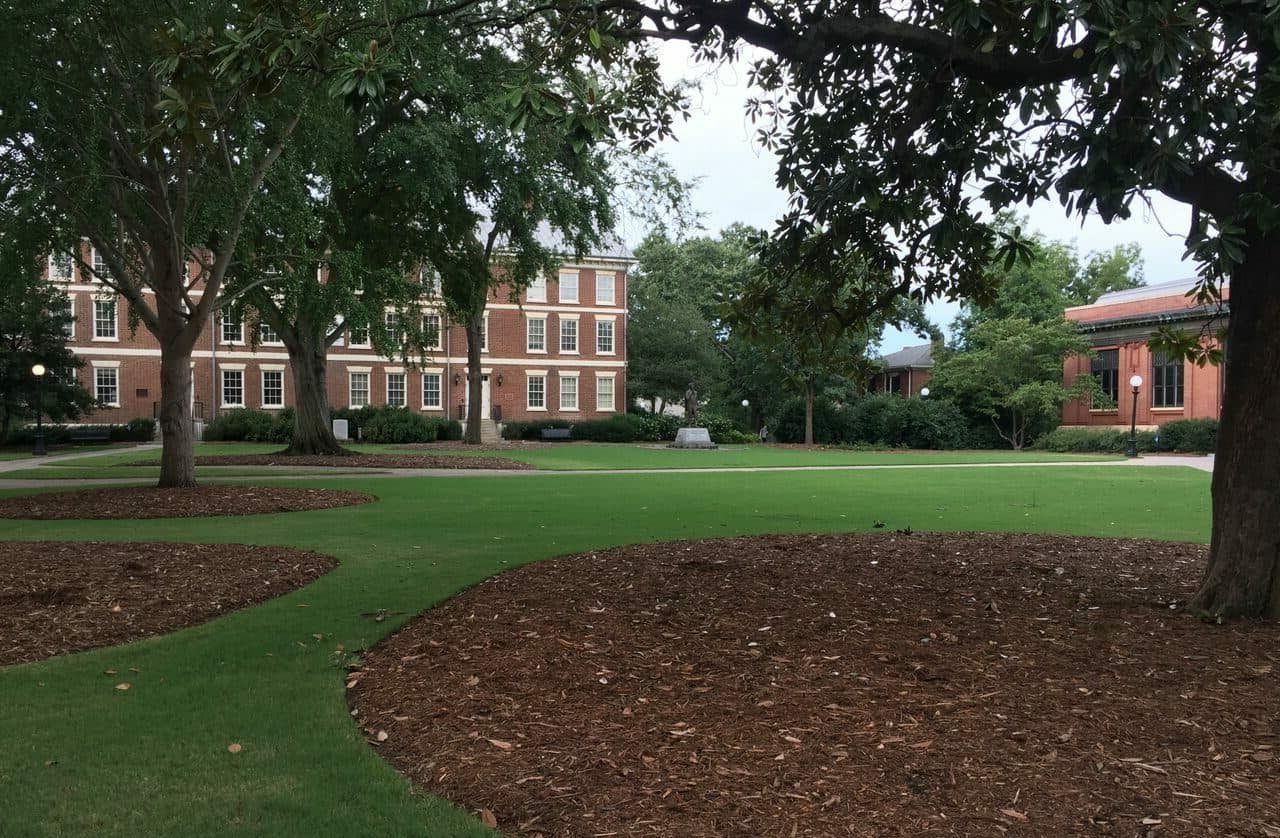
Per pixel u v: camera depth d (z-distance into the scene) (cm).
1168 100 446
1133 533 1027
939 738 355
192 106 495
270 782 329
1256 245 523
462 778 330
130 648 521
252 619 587
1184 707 385
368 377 4616
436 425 4256
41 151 1243
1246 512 538
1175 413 3778
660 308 5012
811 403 4550
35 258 1427
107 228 1420
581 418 5016
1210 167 504
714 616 563
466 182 2145
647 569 735
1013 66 533
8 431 3616
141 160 1362
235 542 940
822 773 324
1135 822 284
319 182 1703
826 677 436
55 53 1193
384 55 482
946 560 781
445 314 2720
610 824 290
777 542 909
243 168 1384
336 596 653
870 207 631
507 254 2712
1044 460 2919
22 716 402
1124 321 3941
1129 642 489
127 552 859
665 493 1548
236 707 414
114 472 2031
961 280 771
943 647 485
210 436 3972
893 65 657
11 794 320
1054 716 377
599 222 2259
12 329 3212
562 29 573
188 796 318
